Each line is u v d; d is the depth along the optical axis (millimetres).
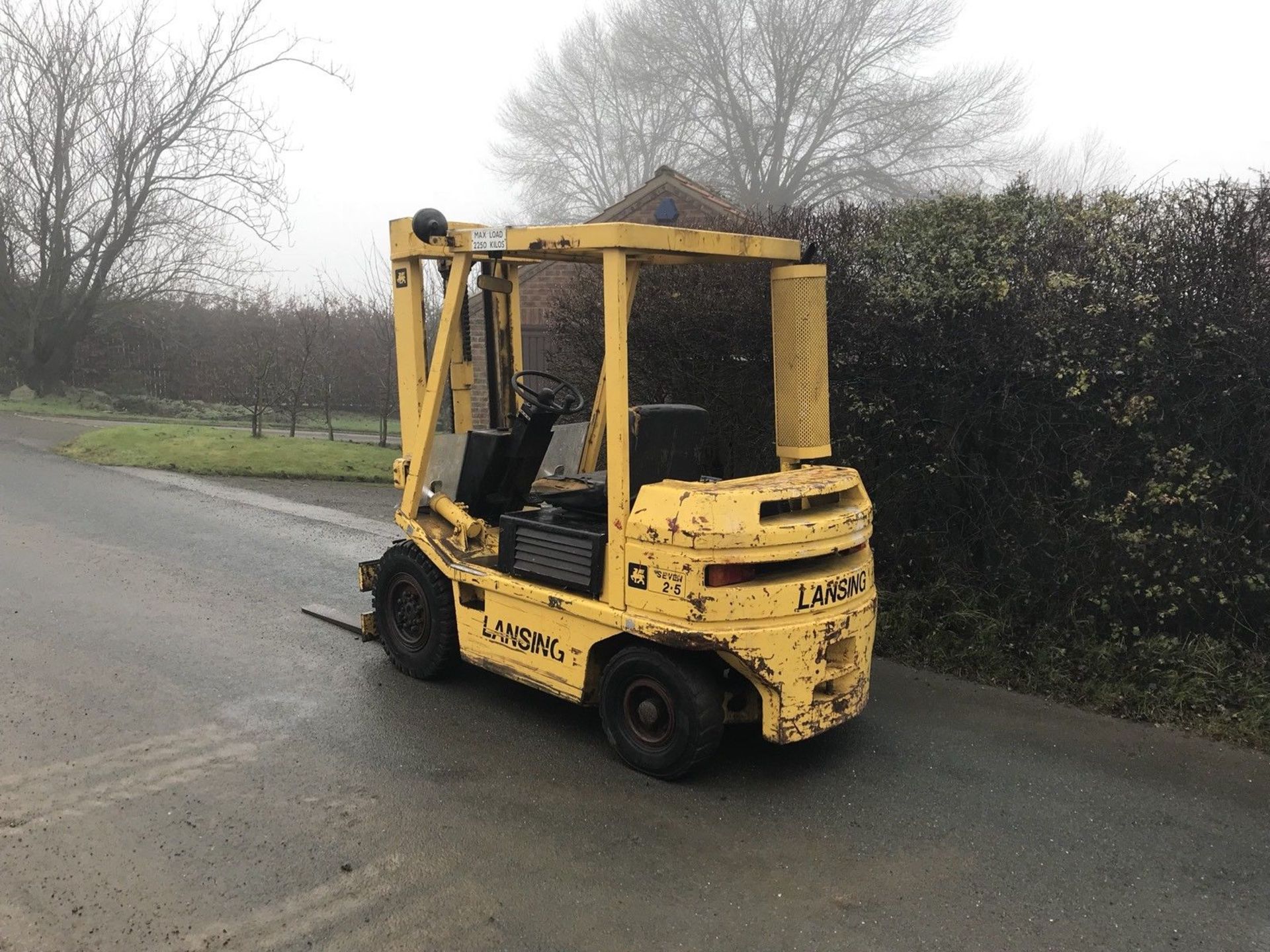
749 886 3246
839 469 4367
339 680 5062
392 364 19531
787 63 36500
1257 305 4543
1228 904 3201
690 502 3693
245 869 3271
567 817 3676
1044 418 5305
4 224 19922
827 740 4438
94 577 6891
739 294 6133
